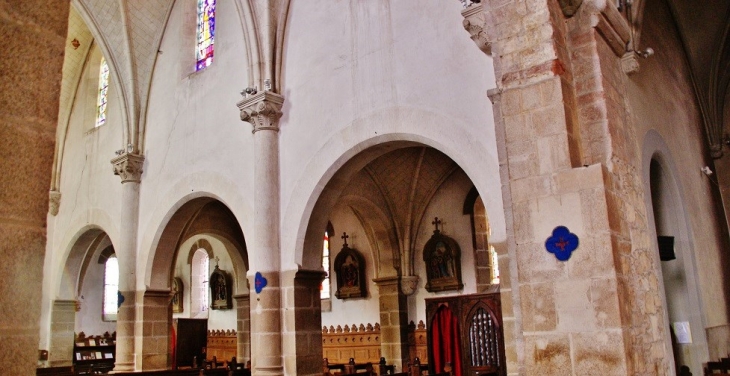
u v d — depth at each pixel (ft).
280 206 38.37
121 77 53.16
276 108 39.47
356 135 34.53
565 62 21.86
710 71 46.85
